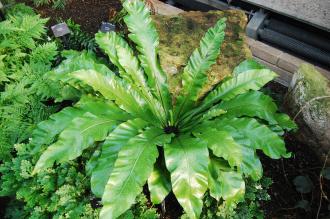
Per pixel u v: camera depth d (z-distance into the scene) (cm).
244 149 99
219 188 96
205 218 109
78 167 117
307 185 124
